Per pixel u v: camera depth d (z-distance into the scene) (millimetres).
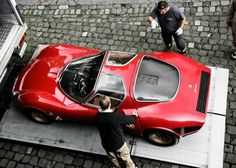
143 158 6906
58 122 7633
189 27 8844
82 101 6852
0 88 8219
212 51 8320
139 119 6508
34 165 7188
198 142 6910
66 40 9336
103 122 5867
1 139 7637
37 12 10156
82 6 9977
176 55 7277
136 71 6742
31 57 9133
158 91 6566
